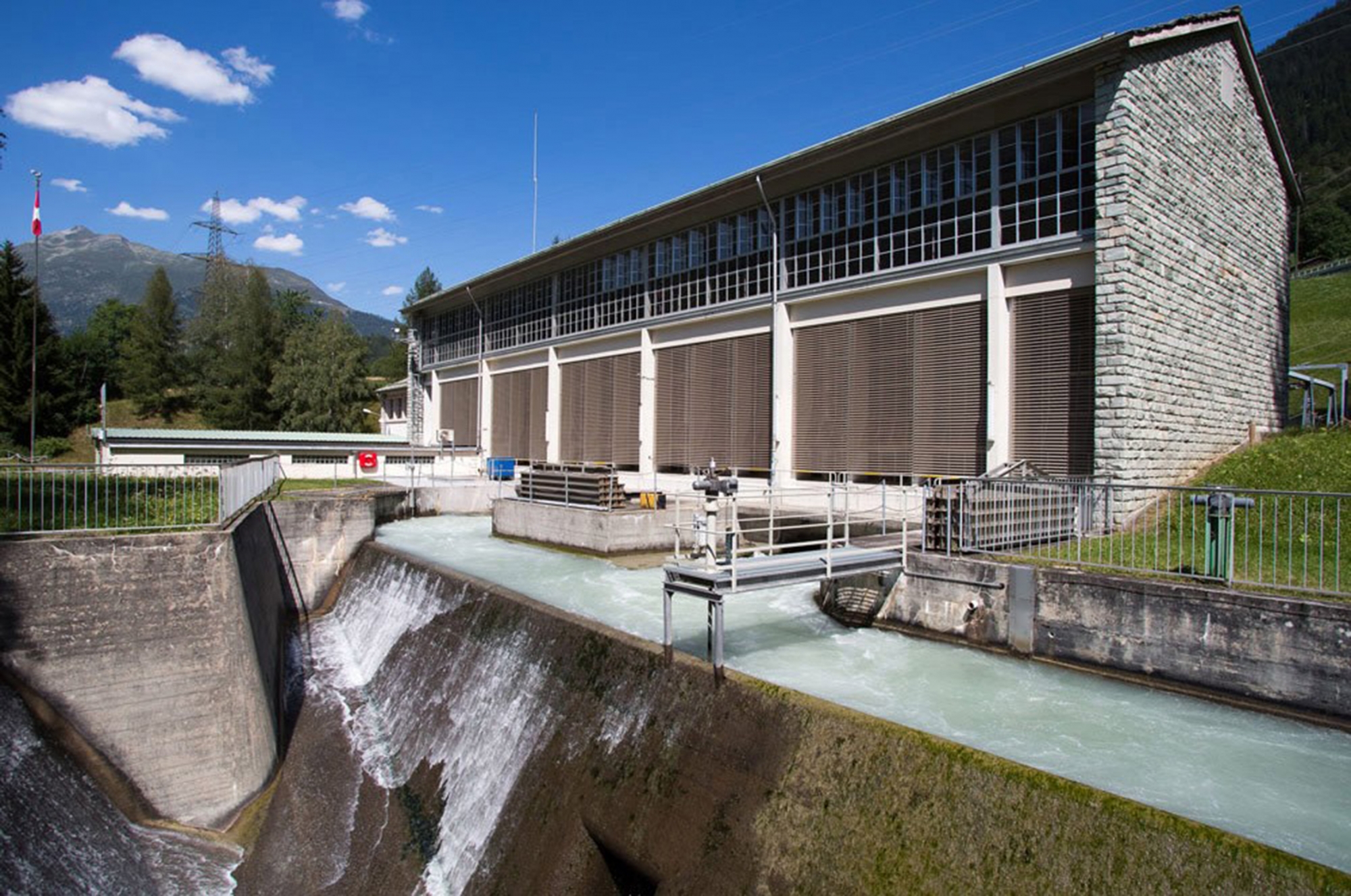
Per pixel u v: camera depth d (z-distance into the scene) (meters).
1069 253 18.17
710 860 8.08
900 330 22.25
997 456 19.52
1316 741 8.87
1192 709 9.83
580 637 11.46
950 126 20.45
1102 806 6.05
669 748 9.16
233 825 13.53
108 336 90.00
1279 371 24.11
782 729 8.13
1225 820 7.21
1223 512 10.59
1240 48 20.72
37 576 13.11
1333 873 5.05
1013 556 12.69
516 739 11.72
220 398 71.25
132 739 13.42
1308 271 67.56
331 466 40.19
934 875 6.56
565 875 9.48
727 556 11.62
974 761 6.78
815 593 16.84
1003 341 19.56
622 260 33.12
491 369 44.06
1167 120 17.92
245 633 14.81
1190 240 18.80
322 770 14.70
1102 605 10.98
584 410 35.72
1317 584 10.78
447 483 35.91
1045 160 18.89
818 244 24.53
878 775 7.24
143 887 11.35
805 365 25.08
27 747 11.90
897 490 21.05
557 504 24.16
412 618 17.59
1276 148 23.61
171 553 14.27
